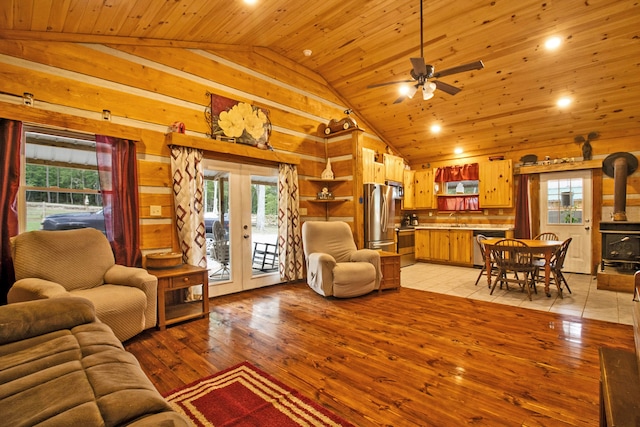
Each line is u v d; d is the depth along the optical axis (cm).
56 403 99
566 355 247
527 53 419
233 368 228
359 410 180
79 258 278
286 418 173
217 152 409
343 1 345
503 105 525
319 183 552
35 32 275
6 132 255
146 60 350
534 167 595
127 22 301
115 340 159
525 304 385
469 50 432
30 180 287
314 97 547
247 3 315
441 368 229
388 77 519
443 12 370
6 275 254
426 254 701
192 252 370
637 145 510
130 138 323
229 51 427
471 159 685
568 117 517
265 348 262
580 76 435
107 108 321
